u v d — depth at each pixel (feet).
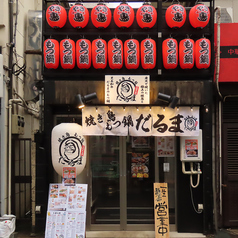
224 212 22.76
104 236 21.30
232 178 22.91
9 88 22.81
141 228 22.44
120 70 21.35
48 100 21.21
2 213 21.22
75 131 19.81
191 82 20.99
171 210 22.50
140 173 22.79
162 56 20.90
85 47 20.42
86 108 20.63
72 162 19.51
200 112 22.02
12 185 23.45
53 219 18.44
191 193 21.68
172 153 22.66
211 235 21.04
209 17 20.52
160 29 21.04
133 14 20.42
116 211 22.62
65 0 21.93
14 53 23.90
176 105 21.01
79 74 21.31
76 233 18.13
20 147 25.48
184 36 21.50
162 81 21.06
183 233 21.62
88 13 20.92
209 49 20.49
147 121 20.66
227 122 23.29
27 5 28.14
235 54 21.81
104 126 20.61
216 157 22.86
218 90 21.74
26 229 22.39
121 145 22.84
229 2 25.13
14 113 24.26
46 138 21.47
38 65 26.48
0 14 22.26
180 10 20.04
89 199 22.62
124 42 21.30
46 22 21.56
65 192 18.89
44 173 21.30
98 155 22.93
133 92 20.29
